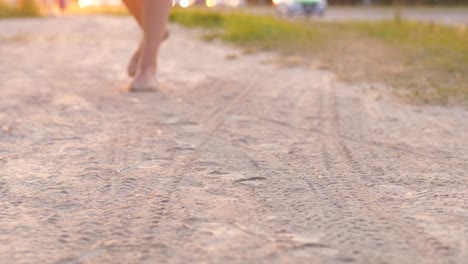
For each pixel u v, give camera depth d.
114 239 1.60
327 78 3.83
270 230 1.65
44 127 2.65
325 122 2.75
